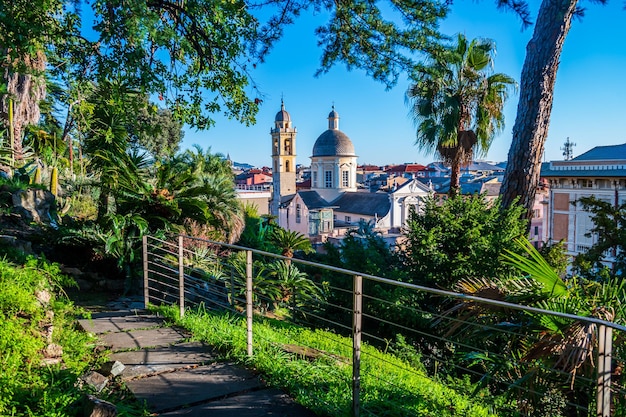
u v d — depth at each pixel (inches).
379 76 349.4
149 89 291.4
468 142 721.6
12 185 394.3
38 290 180.7
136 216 349.4
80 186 580.4
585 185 1343.5
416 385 195.5
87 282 325.1
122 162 374.0
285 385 164.4
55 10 292.0
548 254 488.1
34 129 603.5
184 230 391.5
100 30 266.2
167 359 188.4
